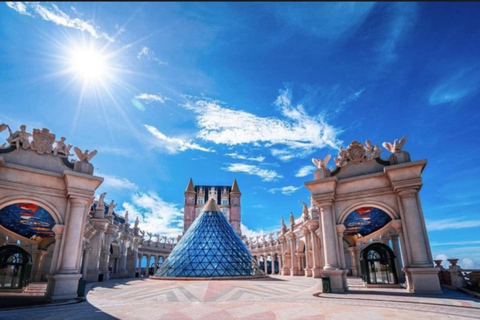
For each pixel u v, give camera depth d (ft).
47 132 67.05
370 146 76.69
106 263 141.28
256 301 56.80
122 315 43.65
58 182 66.49
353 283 96.68
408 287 65.82
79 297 62.80
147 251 249.55
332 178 74.74
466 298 54.70
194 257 139.74
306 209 158.61
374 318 38.32
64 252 62.90
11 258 84.74
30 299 61.87
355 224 88.84
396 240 103.45
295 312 44.29
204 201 453.17
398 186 67.21
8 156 61.82
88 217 117.39
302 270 174.50
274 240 253.24
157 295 67.05
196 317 41.83
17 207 66.95
